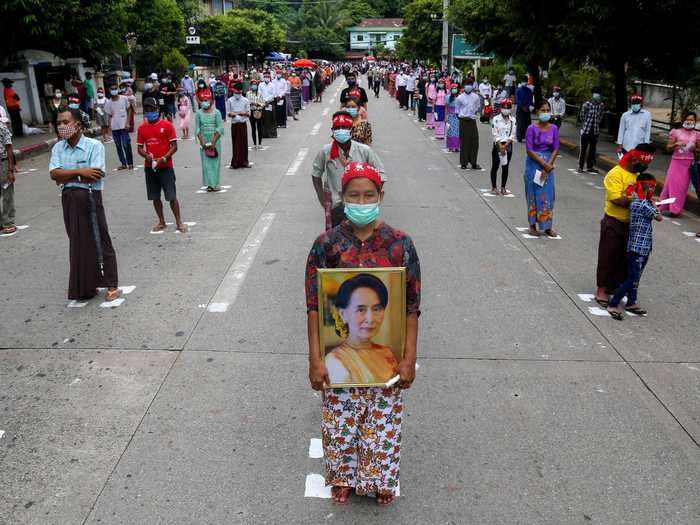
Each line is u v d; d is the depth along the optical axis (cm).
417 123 2369
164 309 611
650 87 2400
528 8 1670
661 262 777
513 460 391
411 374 315
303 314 598
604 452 399
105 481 370
